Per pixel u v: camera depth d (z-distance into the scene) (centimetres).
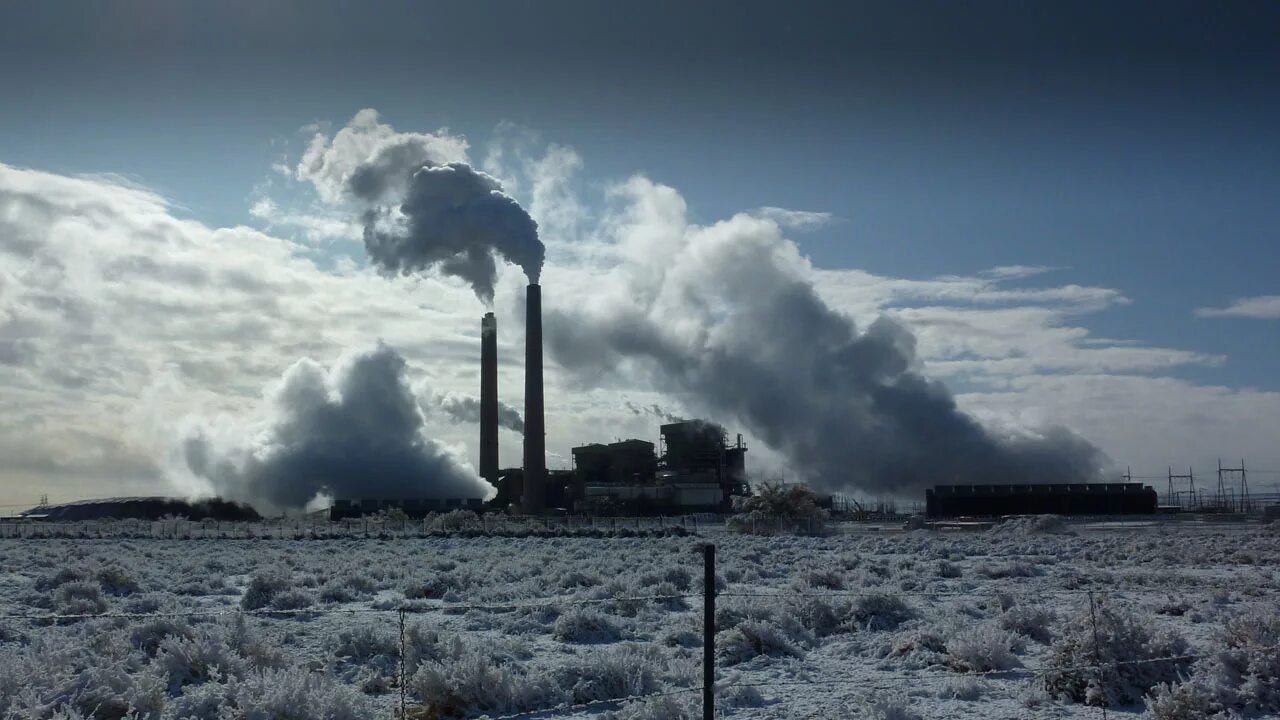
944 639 2330
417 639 2139
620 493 13675
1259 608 2792
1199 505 16112
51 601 3291
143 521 12381
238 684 1603
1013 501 14050
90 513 14788
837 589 3794
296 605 3225
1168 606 2941
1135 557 5362
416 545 7438
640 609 3012
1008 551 6272
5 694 1509
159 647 1945
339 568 4850
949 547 6525
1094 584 3881
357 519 12312
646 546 6869
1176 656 1853
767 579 4322
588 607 2838
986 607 3081
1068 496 14050
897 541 7444
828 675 2086
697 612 2948
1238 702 1714
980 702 1809
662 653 2222
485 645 2220
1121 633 1881
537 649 2430
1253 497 15788
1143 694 1747
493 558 5791
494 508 14038
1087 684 1803
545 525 10556
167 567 5006
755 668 2181
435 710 1734
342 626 2681
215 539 8356
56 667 1642
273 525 11194
